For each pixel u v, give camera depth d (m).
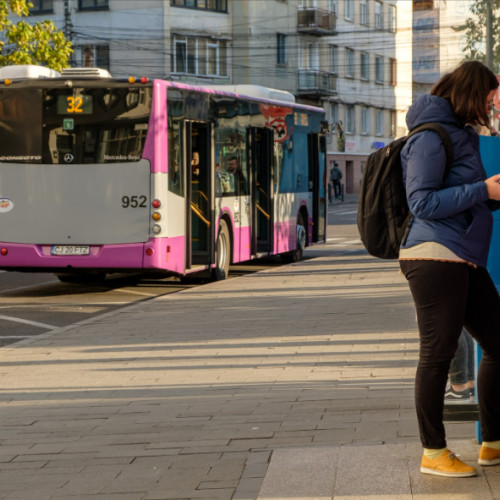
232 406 8.74
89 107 18.52
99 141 18.50
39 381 10.49
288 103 25.42
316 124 27.80
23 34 30.69
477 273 6.02
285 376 10.08
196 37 63.97
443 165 5.75
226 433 7.70
